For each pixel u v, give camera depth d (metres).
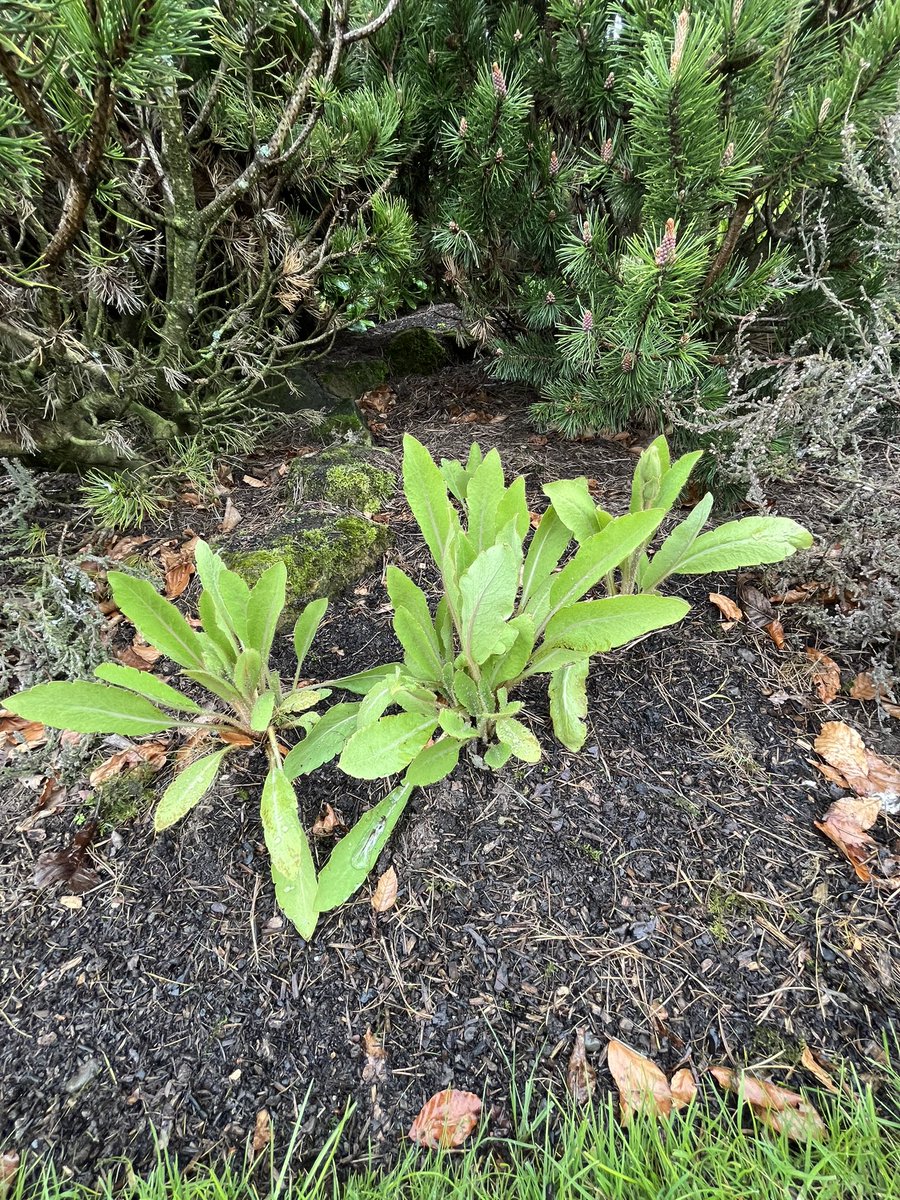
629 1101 0.71
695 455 0.96
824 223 1.27
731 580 1.23
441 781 0.94
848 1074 0.72
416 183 1.78
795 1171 0.65
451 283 1.71
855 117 1.06
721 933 0.82
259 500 1.51
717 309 1.24
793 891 0.85
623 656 1.11
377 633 1.17
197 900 0.87
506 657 0.86
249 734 0.99
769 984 0.78
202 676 0.89
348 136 1.34
